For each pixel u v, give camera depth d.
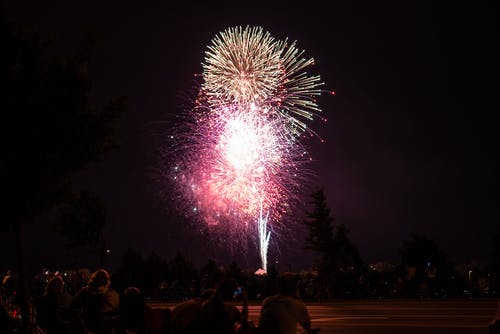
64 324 13.19
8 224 11.98
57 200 12.02
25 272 12.05
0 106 11.68
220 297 9.69
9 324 12.95
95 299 12.28
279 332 9.48
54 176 11.82
